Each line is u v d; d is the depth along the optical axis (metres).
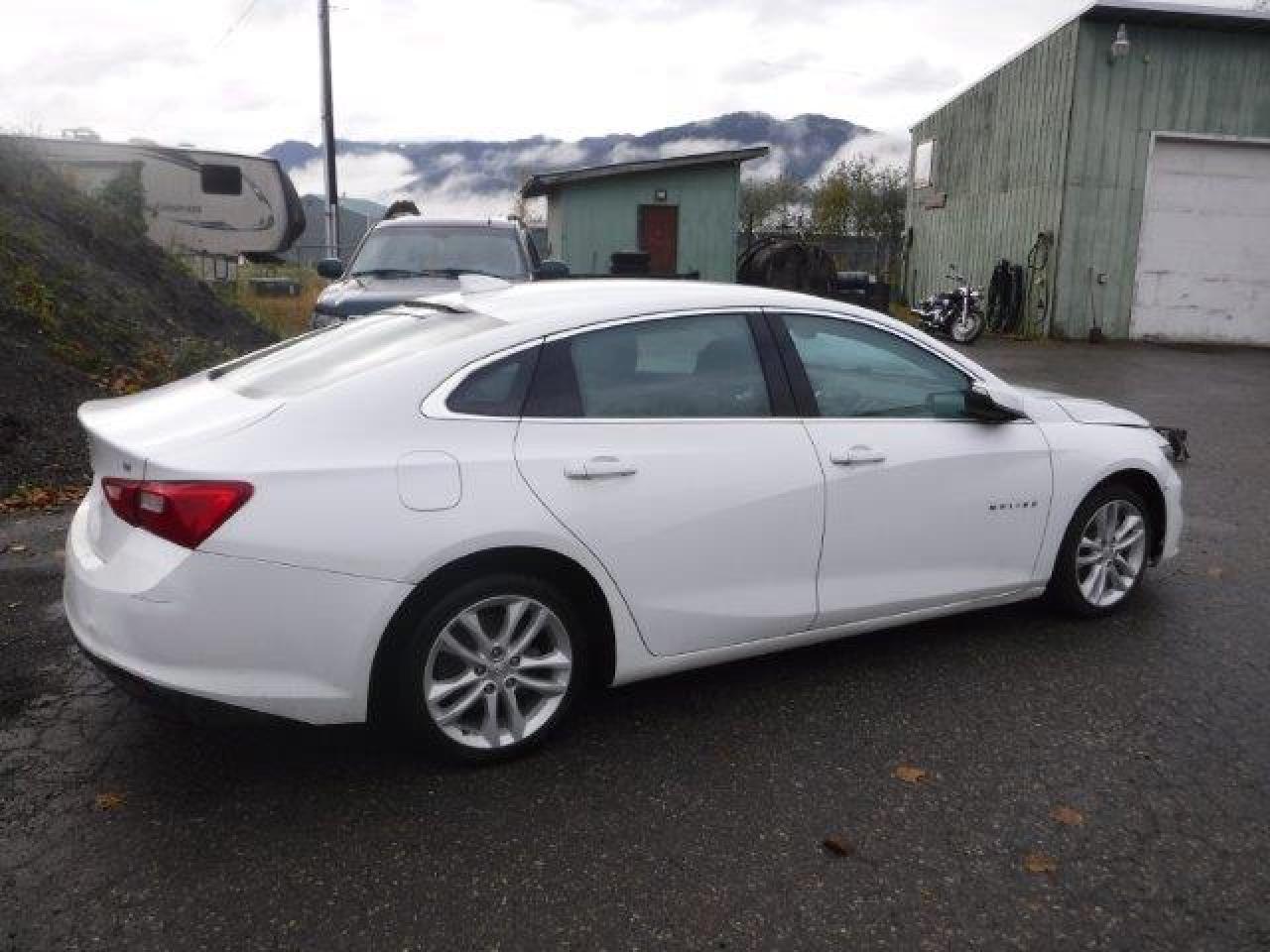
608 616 3.47
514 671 3.36
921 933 2.61
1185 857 2.93
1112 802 3.20
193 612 2.90
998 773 3.37
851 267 31.45
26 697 3.83
